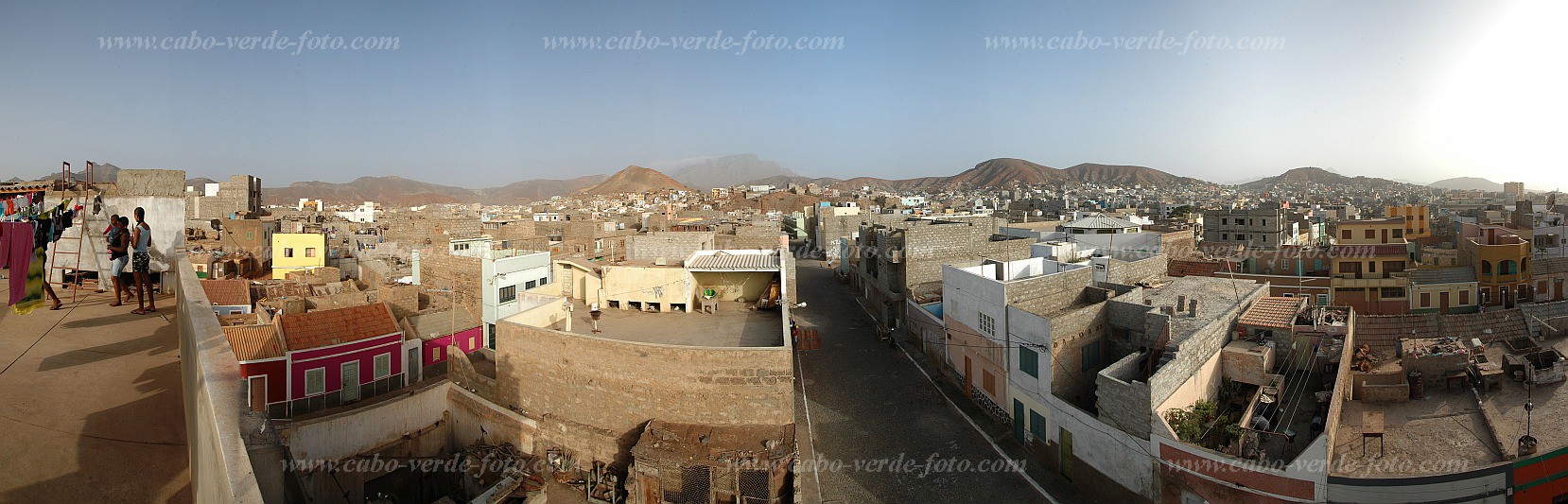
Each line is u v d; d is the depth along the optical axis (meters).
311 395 29.48
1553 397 30.55
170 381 11.39
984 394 35.38
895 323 53.47
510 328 29.72
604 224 94.88
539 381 28.95
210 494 7.03
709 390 26.38
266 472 7.85
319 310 32.16
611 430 27.44
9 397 9.64
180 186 22.64
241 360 27.95
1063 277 35.53
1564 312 46.59
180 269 14.85
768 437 25.48
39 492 7.79
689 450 24.50
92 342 12.66
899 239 56.28
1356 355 35.47
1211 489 22.30
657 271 35.62
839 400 37.31
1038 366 29.97
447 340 36.50
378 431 27.55
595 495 25.92
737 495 23.56
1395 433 27.66
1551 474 23.27
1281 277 52.50
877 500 26.86
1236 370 29.50
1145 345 29.53
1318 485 21.44
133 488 8.40
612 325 32.47
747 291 37.69
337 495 25.72
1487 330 39.84
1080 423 27.25
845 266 83.06
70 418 9.52
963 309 37.75
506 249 56.31
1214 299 34.44
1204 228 84.69
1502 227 60.38
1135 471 24.62
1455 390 32.38
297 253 54.16
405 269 52.62
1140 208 154.75
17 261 13.18
